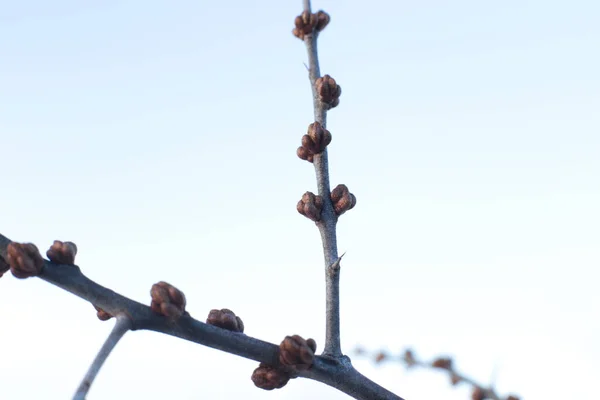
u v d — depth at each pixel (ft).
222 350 0.89
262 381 0.91
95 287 0.87
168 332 0.87
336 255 0.97
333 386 0.93
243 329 0.92
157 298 0.87
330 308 0.94
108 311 0.87
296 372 0.91
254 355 0.90
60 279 0.86
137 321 0.86
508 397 0.97
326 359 0.93
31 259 0.86
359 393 0.93
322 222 0.98
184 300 0.87
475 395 0.97
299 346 0.90
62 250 0.87
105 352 0.83
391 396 0.93
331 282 0.95
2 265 0.88
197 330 0.88
